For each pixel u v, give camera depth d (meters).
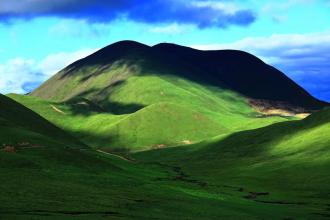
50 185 102.69
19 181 101.50
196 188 141.25
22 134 148.38
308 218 105.44
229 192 143.50
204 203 110.06
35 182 103.44
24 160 121.31
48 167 121.69
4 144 136.75
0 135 143.12
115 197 100.00
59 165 126.31
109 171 137.00
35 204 82.00
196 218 89.12
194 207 101.81
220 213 99.12
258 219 97.12
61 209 80.56
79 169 127.50
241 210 107.88
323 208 121.69
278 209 115.88
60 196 92.38
